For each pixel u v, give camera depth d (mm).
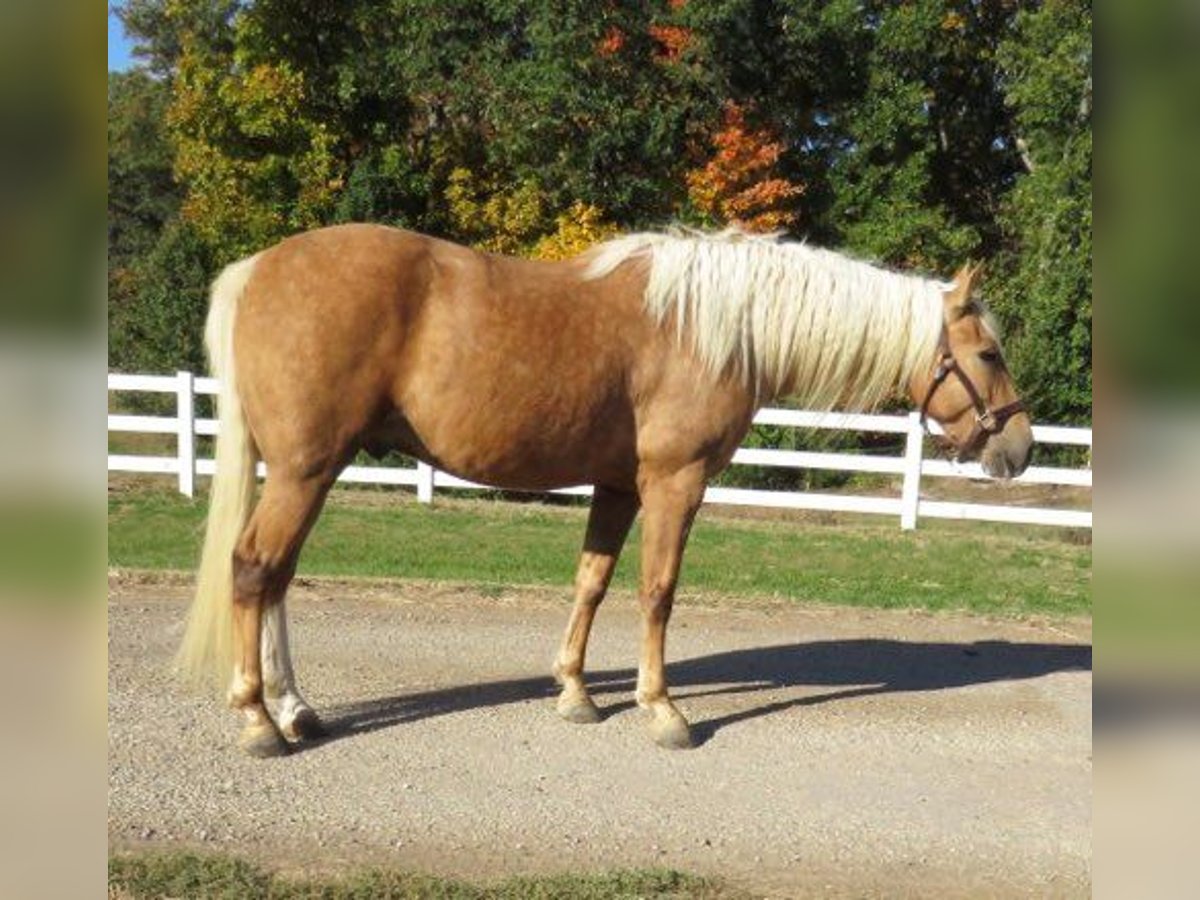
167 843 4043
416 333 4805
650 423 5188
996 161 25391
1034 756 5445
